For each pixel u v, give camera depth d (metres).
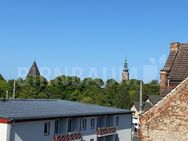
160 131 18.58
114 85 114.56
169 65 22.61
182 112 18.20
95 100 98.94
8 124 32.66
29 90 90.81
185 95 18.22
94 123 52.06
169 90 21.66
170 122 18.42
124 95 109.00
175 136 18.28
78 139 46.53
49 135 40.00
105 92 106.06
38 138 37.72
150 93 124.75
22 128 34.78
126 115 62.97
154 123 18.69
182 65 22.34
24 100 51.16
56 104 54.03
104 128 54.09
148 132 18.77
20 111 37.97
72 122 46.56
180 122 18.23
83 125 48.88
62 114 41.91
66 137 43.25
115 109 61.78
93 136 51.62
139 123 19.05
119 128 60.22
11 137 33.03
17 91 91.12
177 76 21.81
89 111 50.78
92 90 102.88
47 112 41.41
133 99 117.94
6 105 41.16
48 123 39.91
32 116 35.88
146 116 18.84
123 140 61.81
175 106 18.38
